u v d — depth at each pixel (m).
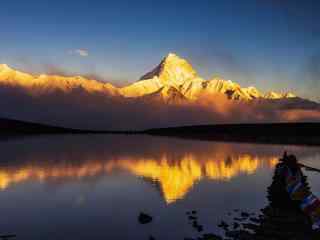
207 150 80.62
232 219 23.91
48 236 21.14
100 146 92.56
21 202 28.97
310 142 113.62
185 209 26.83
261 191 32.84
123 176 41.50
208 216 24.83
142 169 47.53
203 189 33.94
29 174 41.97
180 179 39.59
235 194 31.69
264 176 41.53
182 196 31.12
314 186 34.75
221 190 33.47
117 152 73.69
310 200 22.33
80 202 29.14
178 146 95.19
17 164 50.38
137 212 26.16
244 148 86.81
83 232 21.81
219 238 19.97
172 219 24.19
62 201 29.39
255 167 49.62
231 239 19.77
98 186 35.56
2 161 53.66
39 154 65.81
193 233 21.28
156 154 69.19
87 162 54.44
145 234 21.33
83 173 43.41
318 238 18.98
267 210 25.28
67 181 37.94
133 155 66.88
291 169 31.17
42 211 26.38
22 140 111.94
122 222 23.69
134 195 31.53
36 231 21.98
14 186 34.91
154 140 130.25
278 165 44.97
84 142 110.19
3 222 23.78
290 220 22.38
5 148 78.88
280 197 28.80
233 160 58.38
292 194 24.95
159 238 20.59
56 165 50.25
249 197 30.55
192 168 48.66
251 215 24.81
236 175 42.38
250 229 21.48
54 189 33.88
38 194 31.75
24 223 23.56
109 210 26.72
